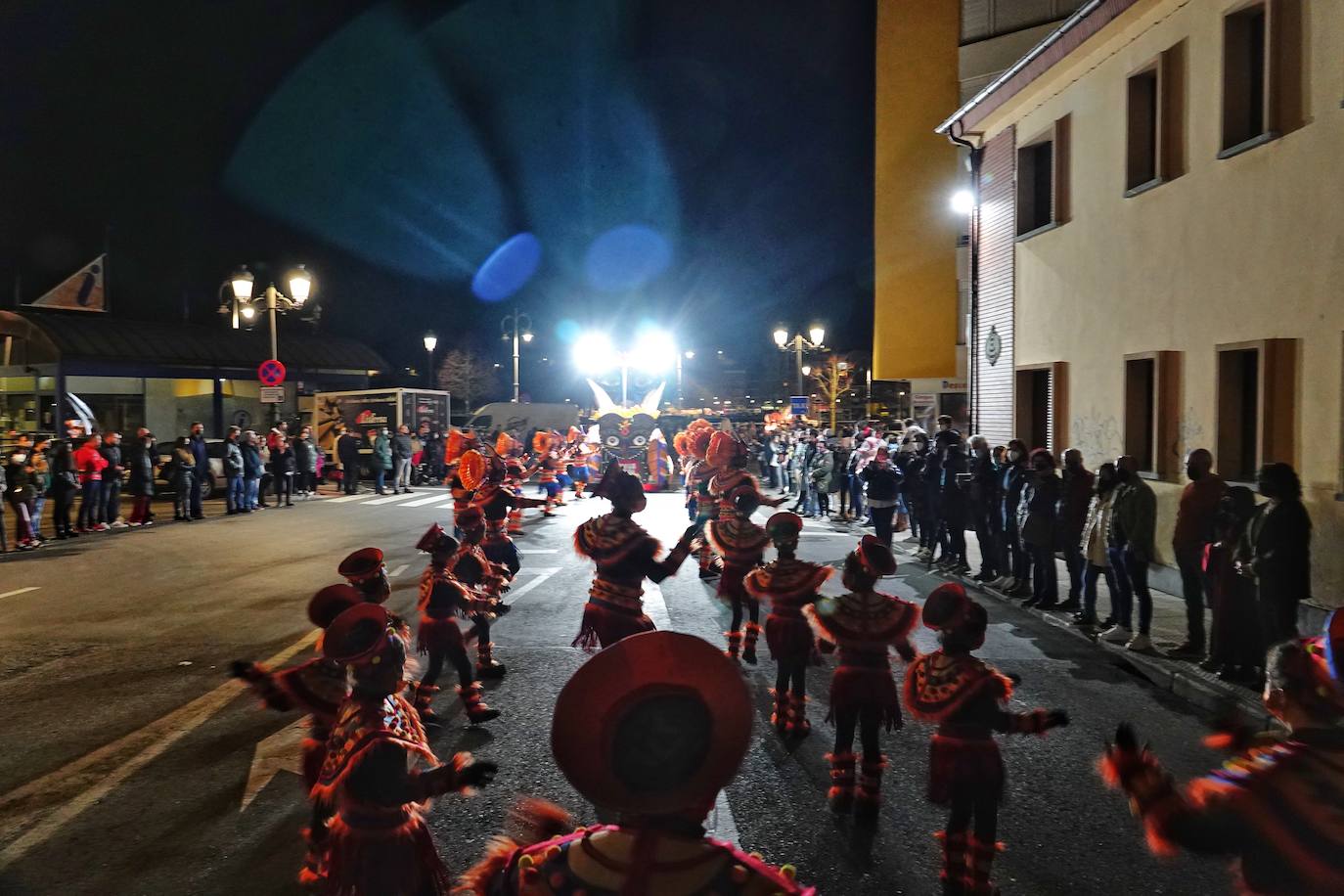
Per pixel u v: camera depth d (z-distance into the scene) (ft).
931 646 30.25
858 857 15.80
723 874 5.74
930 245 81.56
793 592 21.57
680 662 5.60
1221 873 15.24
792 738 21.70
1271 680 8.26
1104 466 31.71
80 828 16.88
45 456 56.59
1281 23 31.91
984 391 58.18
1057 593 35.55
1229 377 35.70
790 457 76.48
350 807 10.59
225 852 15.88
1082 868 15.46
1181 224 38.19
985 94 53.26
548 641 30.58
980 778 13.82
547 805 7.30
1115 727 22.52
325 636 10.55
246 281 75.31
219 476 84.79
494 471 32.40
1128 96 41.96
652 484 94.22
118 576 43.37
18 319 91.09
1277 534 23.49
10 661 28.32
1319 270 30.60
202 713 23.29
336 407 111.04
